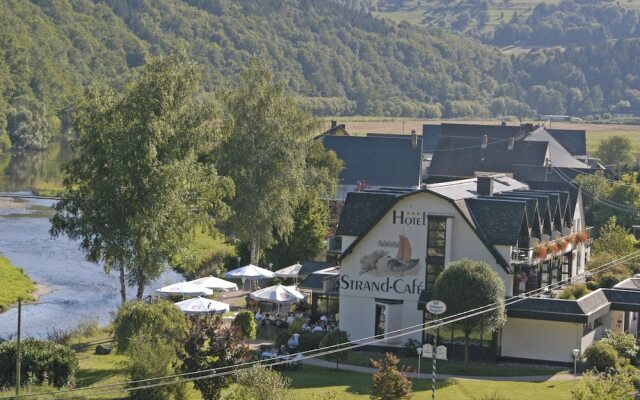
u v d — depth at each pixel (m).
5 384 60.47
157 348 59.88
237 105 108.38
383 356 76.00
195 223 90.19
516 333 75.44
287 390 56.88
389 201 81.88
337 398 60.88
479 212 80.12
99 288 106.50
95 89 88.75
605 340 74.12
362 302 81.31
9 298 97.69
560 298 80.94
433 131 193.25
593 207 137.12
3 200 172.75
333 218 131.88
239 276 94.19
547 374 71.44
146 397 57.91
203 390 59.41
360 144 158.00
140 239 85.38
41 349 62.75
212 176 92.00
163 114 87.31
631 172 175.12
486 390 65.25
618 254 105.12
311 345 73.12
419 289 80.00
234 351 60.22
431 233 79.69
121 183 85.94
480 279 71.06
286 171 107.62
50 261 121.00
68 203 87.75
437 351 63.91
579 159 188.38
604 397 55.47
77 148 89.75
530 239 81.19
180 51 90.88
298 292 85.12
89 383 63.03
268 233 106.69
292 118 111.88
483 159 164.75
